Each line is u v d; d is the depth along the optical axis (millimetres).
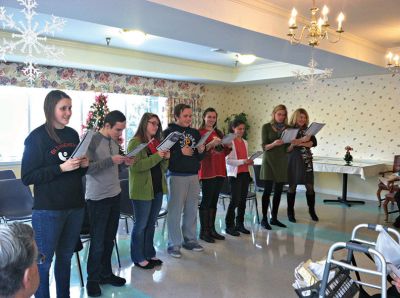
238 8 3383
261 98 8164
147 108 7688
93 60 5770
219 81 7730
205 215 3930
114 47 5934
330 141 7051
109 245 2801
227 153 3961
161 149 2922
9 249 891
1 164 5711
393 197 4887
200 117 8188
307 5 3637
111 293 2732
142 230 3137
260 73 7270
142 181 2977
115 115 2689
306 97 7375
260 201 6090
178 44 5637
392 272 1708
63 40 5367
